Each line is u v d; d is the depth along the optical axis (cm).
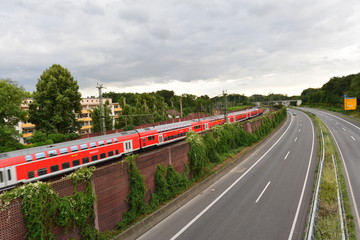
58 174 2070
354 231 1270
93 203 1222
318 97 14188
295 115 9450
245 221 1420
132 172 1494
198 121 4603
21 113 3158
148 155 1669
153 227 1432
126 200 1452
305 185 1964
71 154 2192
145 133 3209
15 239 920
